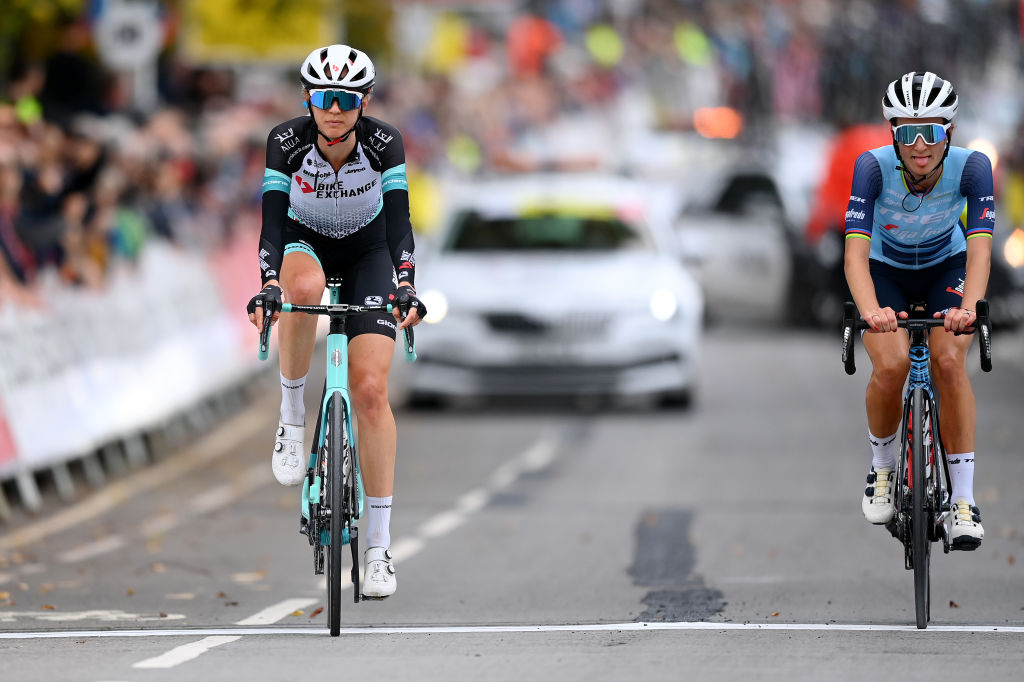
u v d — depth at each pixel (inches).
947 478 1059.9
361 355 1034.7
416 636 1028.5
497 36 5787.4
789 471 1814.7
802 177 3390.7
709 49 5265.8
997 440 2026.3
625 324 2257.6
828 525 1499.8
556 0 5625.0
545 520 1549.0
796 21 5054.1
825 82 4800.7
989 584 1214.9
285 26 2876.5
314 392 2509.8
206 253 2529.5
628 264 2338.8
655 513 1578.5
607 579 1262.3
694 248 3287.4
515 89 4977.9
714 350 3009.4
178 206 2402.8
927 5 4790.8
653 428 2158.0
